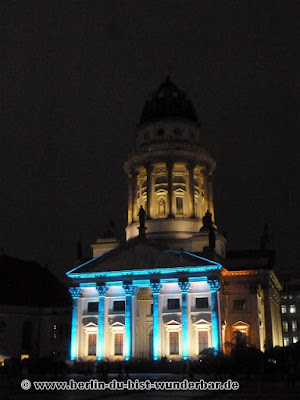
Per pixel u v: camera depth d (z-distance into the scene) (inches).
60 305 3740.2
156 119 3838.6
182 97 3998.5
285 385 1882.4
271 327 3299.7
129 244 3154.5
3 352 3538.4
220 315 2994.6
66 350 3612.2
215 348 2815.0
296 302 5290.4
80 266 3201.3
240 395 1494.8
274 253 3779.5
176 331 3024.1
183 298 2977.4
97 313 3179.1
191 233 3481.8
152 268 3056.1
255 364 2285.9
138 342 3171.8
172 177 3629.4
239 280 3326.8
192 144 3737.7
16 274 4069.9
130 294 3058.6
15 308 3686.0
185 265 3014.3
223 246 3602.4
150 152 3671.3
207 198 3767.2
